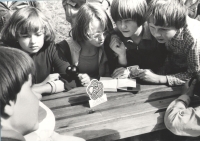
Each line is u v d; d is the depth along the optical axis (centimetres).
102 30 183
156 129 155
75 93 179
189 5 235
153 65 219
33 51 174
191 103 172
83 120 150
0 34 183
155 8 168
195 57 181
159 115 159
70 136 132
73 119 151
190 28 179
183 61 202
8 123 99
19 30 163
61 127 144
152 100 173
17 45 178
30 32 164
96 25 178
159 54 215
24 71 100
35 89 168
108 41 209
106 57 218
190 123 146
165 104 168
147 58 216
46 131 127
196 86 172
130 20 184
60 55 192
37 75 187
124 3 179
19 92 99
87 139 138
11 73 96
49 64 190
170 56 212
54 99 171
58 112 157
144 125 150
